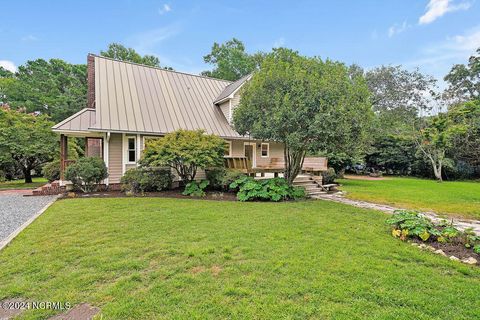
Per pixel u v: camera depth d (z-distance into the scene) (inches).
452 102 833.5
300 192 365.1
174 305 102.0
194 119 499.5
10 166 619.2
